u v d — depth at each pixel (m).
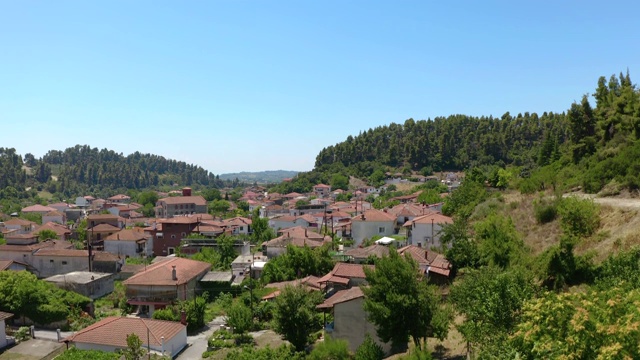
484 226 39.12
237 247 68.56
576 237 31.91
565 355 11.82
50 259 58.56
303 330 31.19
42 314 40.50
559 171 54.31
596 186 42.28
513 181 64.69
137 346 26.47
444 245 43.03
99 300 49.59
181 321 37.91
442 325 25.28
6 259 59.66
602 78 60.19
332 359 27.98
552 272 26.17
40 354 33.22
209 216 100.31
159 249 76.75
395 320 25.55
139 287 45.09
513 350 13.98
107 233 81.00
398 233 71.06
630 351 11.10
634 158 40.25
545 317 13.45
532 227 38.94
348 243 71.06
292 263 50.66
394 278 25.86
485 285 21.22
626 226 29.62
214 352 33.34
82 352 30.44
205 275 52.22
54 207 142.25
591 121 57.78
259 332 38.50
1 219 112.81
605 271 22.34
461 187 72.06
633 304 12.56
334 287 40.91
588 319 12.11
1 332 34.53
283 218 95.12
